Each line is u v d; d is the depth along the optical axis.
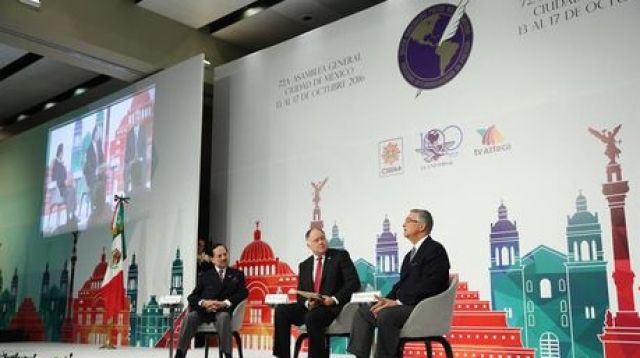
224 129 7.75
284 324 4.16
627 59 4.54
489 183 5.17
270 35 8.62
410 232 3.72
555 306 4.66
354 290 4.17
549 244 4.75
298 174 6.73
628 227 4.37
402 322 3.30
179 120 7.71
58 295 9.44
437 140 5.57
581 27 4.82
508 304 4.91
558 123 4.84
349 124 6.34
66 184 9.77
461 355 5.13
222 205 7.54
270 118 7.19
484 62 5.36
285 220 6.77
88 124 9.52
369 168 6.07
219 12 8.05
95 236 8.89
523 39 5.14
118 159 8.68
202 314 4.75
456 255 5.28
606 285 4.42
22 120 12.01
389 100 6.02
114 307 7.95
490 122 5.24
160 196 7.75
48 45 7.66
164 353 6.43
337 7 7.75
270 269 6.82
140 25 8.00
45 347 7.79
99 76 10.18
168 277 7.37
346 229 6.15
